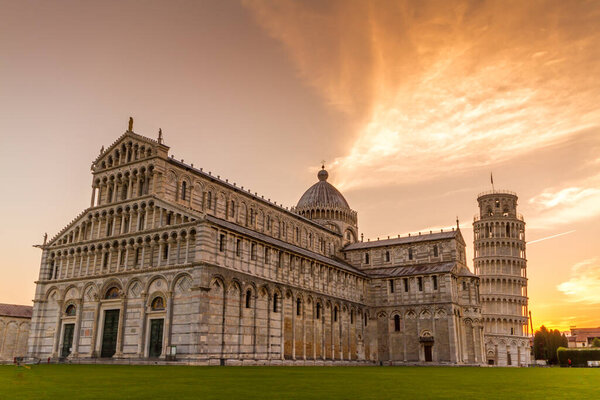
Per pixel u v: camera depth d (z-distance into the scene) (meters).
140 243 77.62
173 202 79.31
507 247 161.25
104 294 78.94
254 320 77.25
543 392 27.48
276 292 83.69
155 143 81.00
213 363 67.88
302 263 92.94
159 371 46.34
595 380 39.69
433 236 122.06
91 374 40.88
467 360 109.06
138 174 81.62
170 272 72.06
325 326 96.44
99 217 84.25
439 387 30.52
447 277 109.00
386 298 115.12
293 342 85.56
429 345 107.94
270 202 106.25
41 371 46.22
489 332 153.00
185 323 68.50
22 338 110.56
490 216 164.62
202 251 69.94
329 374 45.28
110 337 76.50
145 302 73.44
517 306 156.38
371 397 23.42
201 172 89.88
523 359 152.38
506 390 28.70
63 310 83.31
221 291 71.94
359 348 108.12
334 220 133.25
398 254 123.38
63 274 86.25
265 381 33.12
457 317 109.38
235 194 96.75
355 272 110.56
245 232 79.50
